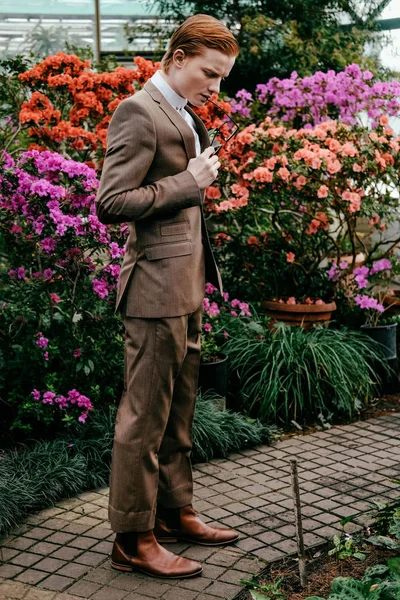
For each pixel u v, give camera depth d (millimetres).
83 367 3629
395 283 5938
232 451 3752
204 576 2432
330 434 4051
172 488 2611
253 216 5250
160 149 2240
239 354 4418
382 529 2639
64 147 4812
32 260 3717
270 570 2482
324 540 2689
